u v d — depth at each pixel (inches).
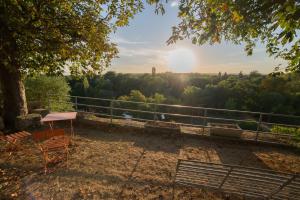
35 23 255.6
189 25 150.9
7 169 183.8
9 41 256.2
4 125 303.0
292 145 247.0
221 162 210.4
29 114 316.5
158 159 213.2
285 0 106.0
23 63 294.4
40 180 168.1
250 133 295.1
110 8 287.7
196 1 139.2
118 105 1194.0
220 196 151.5
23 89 324.5
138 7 277.1
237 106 1397.6
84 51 309.0
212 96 1630.2
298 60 134.3
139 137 278.5
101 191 154.8
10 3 223.3
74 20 286.5
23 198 144.6
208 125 290.2
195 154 228.4
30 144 243.8
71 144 248.2
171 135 282.5
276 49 192.9
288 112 987.9
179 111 1685.5
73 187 159.3
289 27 96.1
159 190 157.9
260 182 127.0
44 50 276.8
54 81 525.7
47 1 247.1
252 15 134.4
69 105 524.7
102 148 239.3
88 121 323.9
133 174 181.3
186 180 152.4
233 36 192.5
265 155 229.8
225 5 114.4
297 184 115.0
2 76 304.8
